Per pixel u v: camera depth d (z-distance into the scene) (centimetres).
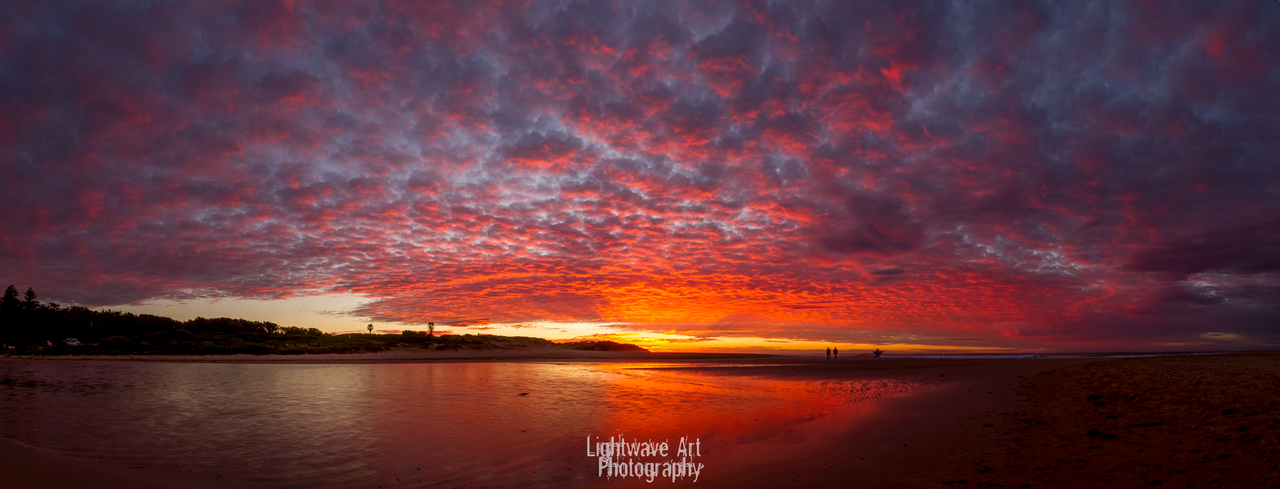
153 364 4469
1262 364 2022
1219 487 635
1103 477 738
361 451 1153
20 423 1465
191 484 887
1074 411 1377
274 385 2573
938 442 1092
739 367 4350
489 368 4212
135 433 1336
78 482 831
